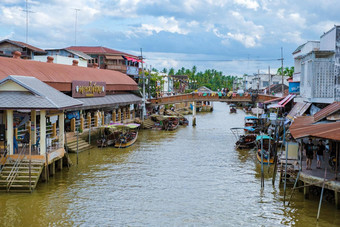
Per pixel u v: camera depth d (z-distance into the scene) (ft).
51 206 72.33
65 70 149.59
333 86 105.70
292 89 150.10
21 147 92.17
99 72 180.96
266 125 182.29
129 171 101.04
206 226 64.49
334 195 73.87
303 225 64.28
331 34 106.93
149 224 65.05
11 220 65.31
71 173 97.35
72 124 136.15
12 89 81.66
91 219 66.80
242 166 108.47
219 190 84.64
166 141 154.81
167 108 300.40
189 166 107.96
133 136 154.71
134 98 202.18
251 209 72.28
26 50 173.99
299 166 77.87
